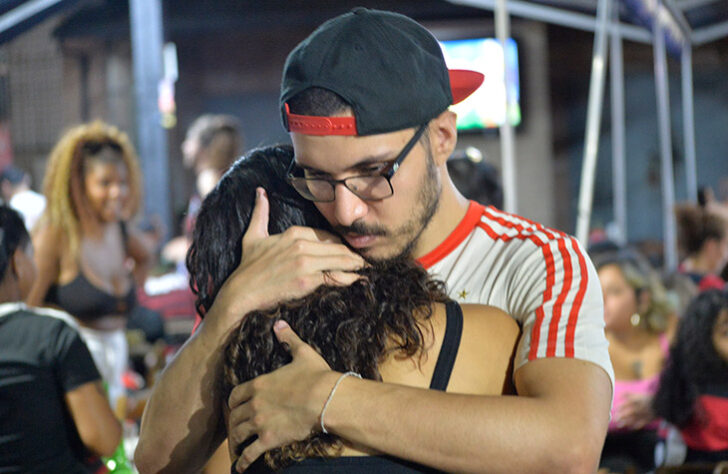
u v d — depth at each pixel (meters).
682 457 2.63
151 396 1.33
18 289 1.97
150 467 1.30
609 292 3.08
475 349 1.14
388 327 1.10
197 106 10.72
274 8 9.80
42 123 8.73
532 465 1.05
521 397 1.09
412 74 1.24
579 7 5.70
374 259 1.29
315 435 1.09
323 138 1.21
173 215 7.59
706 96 12.62
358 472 1.08
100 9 8.83
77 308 3.29
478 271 1.39
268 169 1.34
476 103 10.38
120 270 3.47
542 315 1.20
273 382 1.13
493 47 10.26
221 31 10.35
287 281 1.19
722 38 12.17
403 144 1.25
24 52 8.71
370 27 1.25
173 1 9.62
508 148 3.82
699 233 4.68
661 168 12.50
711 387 2.54
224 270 1.30
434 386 1.10
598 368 1.16
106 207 3.33
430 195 1.31
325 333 1.12
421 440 1.05
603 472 2.76
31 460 1.85
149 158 5.30
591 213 12.61
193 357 1.25
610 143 12.44
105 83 9.00
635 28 6.68
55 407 1.90
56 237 3.26
